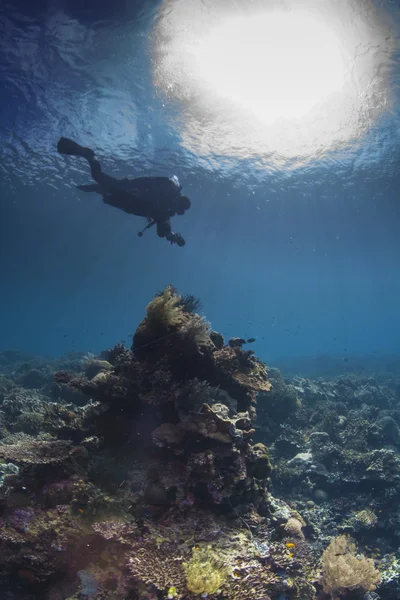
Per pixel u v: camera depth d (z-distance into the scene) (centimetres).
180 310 559
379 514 779
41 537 396
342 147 1759
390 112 1429
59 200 2691
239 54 1133
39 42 1099
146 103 1389
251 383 587
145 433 509
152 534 400
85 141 1708
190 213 2938
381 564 656
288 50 1116
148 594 341
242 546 413
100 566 377
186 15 981
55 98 1372
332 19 989
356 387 1786
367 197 2475
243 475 464
